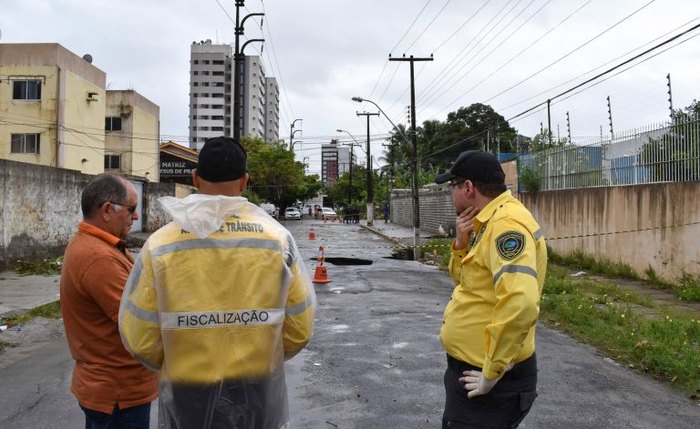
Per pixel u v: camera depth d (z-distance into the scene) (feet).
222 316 6.91
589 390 18.10
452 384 9.12
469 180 9.08
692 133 40.70
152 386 9.09
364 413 15.83
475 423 8.73
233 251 6.98
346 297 36.24
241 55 74.18
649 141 45.85
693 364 19.81
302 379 18.80
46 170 55.47
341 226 149.28
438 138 232.32
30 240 52.54
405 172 219.00
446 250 70.64
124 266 8.83
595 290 38.70
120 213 9.16
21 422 15.17
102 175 9.36
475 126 228.43
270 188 200.64
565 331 26.78
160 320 6.94
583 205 55.01
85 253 8.59
